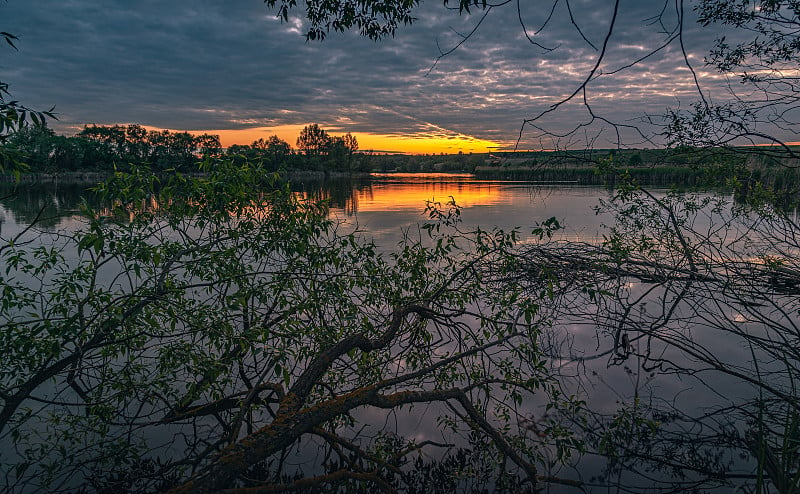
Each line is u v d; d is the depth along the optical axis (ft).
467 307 22.00
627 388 14.94
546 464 11.79
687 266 22.75
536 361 13.01
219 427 13.32
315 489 10.75
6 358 10.11
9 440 11.96
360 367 14.42
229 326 11.62
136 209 12.36
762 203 20.13
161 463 11.54
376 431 13.34
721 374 15.76
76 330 10.28
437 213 16.44
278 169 14.35
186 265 12.41
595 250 22.70
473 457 12.21
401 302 15.28
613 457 11.75
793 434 10.46
